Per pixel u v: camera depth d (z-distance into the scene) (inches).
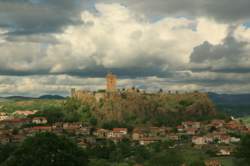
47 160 5708.7
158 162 7568.9
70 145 6363.2
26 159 5703.7
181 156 7805.1
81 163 6200.8
